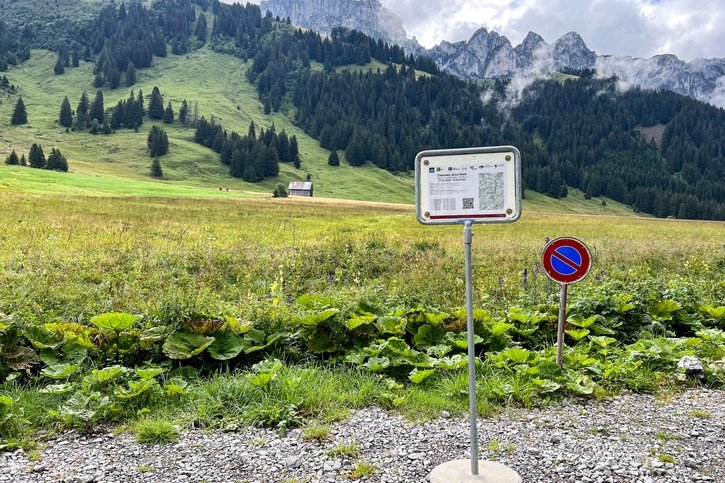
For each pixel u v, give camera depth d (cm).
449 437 490
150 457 450
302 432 504
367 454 454
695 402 596
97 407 527
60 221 2720
